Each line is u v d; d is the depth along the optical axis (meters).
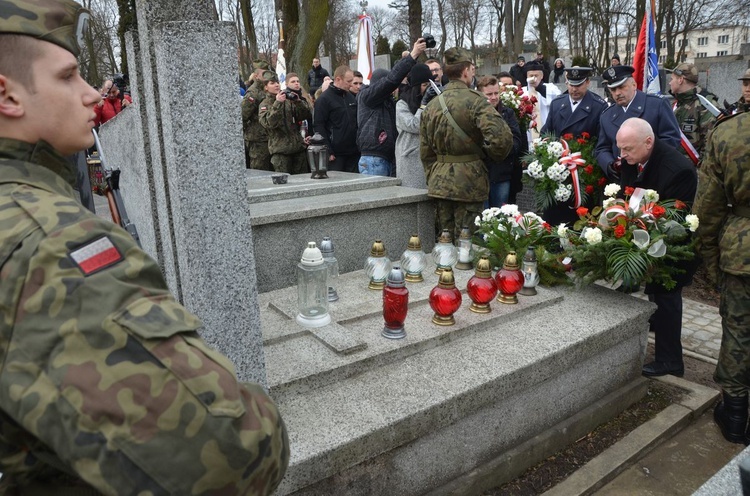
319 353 2.85
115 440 0.78
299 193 4.73
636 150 3.65
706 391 3.68
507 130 4.42
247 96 7.14
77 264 0.83
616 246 3.57
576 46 35.94
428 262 4.49
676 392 3.70
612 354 3.41
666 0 26.77
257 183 5.26
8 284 0.82
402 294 2.97
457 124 4.54
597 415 3.32
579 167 5.06
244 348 2.29
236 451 0.84
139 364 0.80
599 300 3.71
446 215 4.84
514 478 2.91
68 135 1.00
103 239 0.86
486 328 3.29
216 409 0.83
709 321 4.95
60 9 0.98
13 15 0.93
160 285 0.91
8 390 0.80
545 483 2.89
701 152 6.77
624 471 3.03
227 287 2.20
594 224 3.80
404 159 5.53
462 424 2.67
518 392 2.88
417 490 2.55
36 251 0.82
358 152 6.83
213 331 2.21
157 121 2.10
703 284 5.82
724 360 3.22
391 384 2.68
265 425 0.91
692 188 3.69
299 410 2.47
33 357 0.80
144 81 2.14
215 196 2.11
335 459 2.22
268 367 2.70
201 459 0.81
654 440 3.21
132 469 0.79
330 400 2.55
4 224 0.85
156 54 1.97
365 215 4.54
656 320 3.87
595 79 15.11
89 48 22.62
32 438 0.89
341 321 3.25
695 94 6.90
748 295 3.05
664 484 2.94
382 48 24.92
